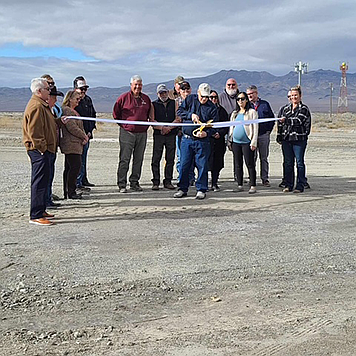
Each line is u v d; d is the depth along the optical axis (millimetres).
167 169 12859
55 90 9555
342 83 128750
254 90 13227
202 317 5500
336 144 29625
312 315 5547
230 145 12789
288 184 12570
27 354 4688
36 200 9125
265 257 7445
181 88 11633
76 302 5844
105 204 10906
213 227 9062
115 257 7363
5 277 6562
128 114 12180
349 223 9492
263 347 4844
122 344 4895
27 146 9008
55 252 7562
